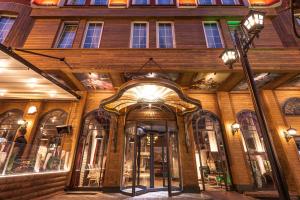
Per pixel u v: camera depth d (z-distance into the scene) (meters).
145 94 7.06
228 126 8.92
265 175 8.44
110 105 7.50
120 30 9.36
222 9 9.77
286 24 9.52
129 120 8.91
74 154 8.37
